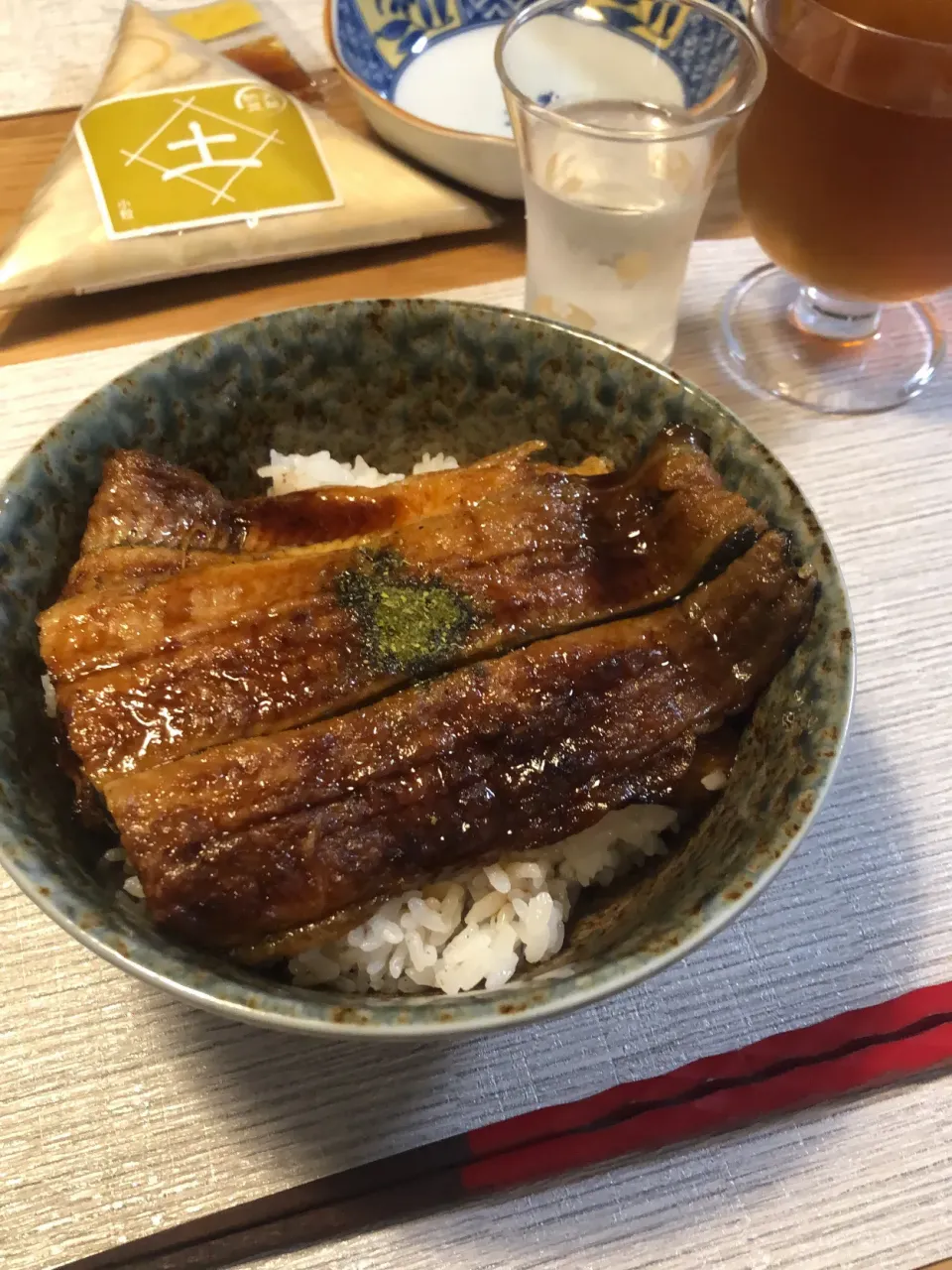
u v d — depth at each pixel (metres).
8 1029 0.19
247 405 0.23
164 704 0.18
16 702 0.19
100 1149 0.18
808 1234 0.18
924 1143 0.18
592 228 0.26
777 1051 0.19
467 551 0.20
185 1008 0.19
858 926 0.21
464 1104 0.18
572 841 0.20
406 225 0.32
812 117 0.24
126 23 0.35
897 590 0.26
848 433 0.29
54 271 0.29
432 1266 0.17
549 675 0.19
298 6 0.39
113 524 0.21
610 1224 0.17
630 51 0.32
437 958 0.19
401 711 0.18
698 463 0.20
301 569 0.20
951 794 0.23
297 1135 0.18
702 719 0.19
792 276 0.30
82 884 0.16
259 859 0.17
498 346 0.23
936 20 0.25
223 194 0.30
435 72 0.35
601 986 0.15
